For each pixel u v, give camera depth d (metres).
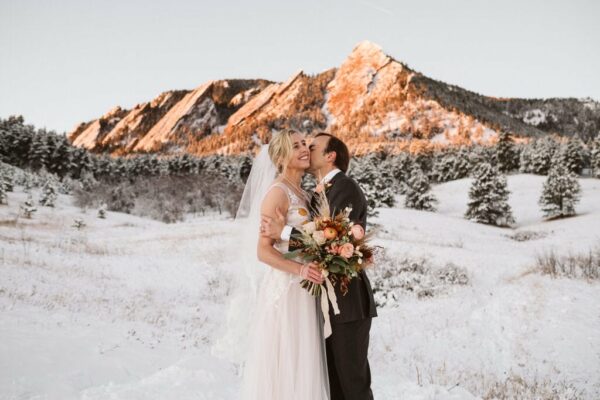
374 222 40.22
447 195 71.12
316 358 3.16
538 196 62.81
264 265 3.45
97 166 100.69
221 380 4.65
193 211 67.25
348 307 3.12
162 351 7.08
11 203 51.12
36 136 90.69
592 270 13.53
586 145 89.50
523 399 6.27
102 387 4.38
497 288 14.30
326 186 3.32
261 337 3.20
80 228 40.41
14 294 10.16
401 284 15.88
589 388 7.07
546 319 10.34
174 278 17.89
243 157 93.81
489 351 9.36
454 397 4.66
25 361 5.38
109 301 11.69
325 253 2.99
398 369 8.12
